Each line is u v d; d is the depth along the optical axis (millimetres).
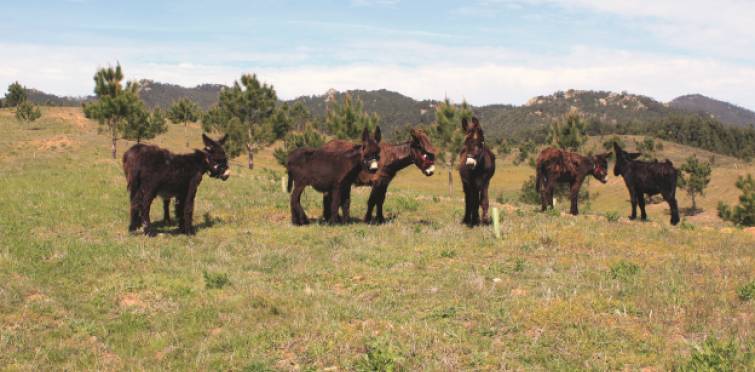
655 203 75750
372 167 13336
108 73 43656
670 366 5711
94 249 11227
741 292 7883
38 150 48312
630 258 10453
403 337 6684
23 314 7875
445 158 41812
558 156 17500
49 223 13828
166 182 12742
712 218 64562
